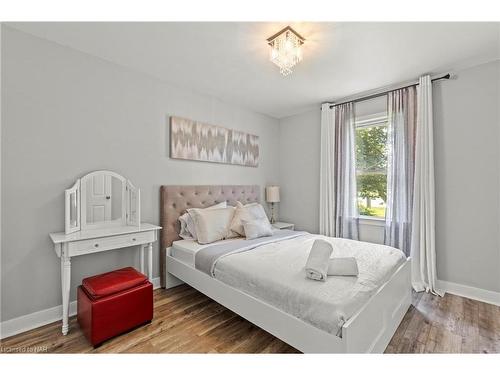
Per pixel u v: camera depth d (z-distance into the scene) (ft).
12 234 6.19
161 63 8.02
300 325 4.71
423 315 7.00
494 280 7.79
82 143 7.32
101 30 6.31
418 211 9.00
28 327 6.35
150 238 7.81
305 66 8.15
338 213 11.39
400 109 9.58
